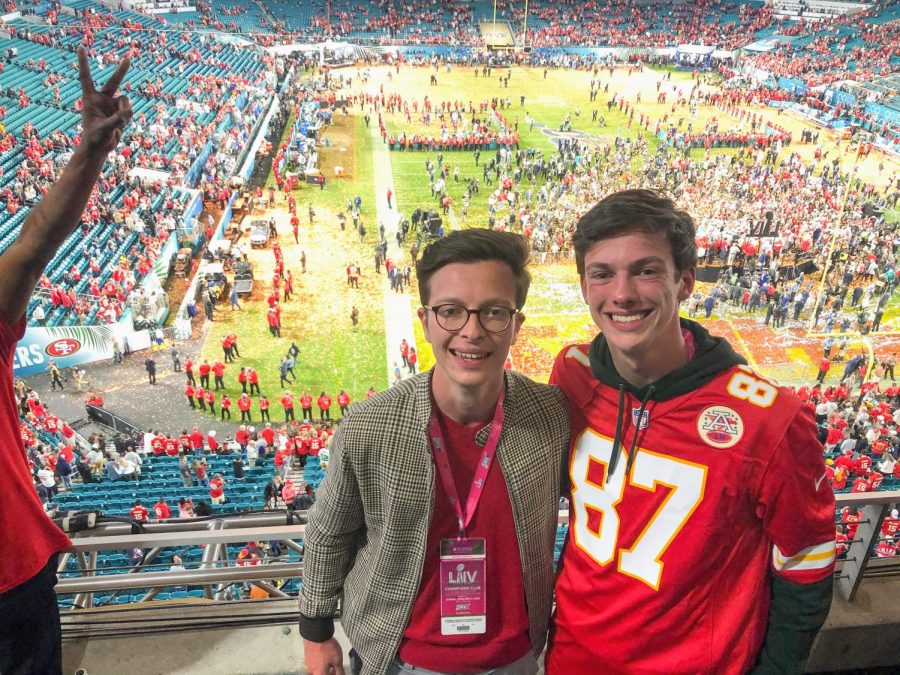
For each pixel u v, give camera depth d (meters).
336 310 33.88
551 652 3.14
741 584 2.75
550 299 35.25
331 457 2.85
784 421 2.59
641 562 2.78
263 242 38.94
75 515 4.20
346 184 48.41
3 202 34.28
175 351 28.64
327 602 3.06
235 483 21.14
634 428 2.81
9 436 3.03
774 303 34.38
